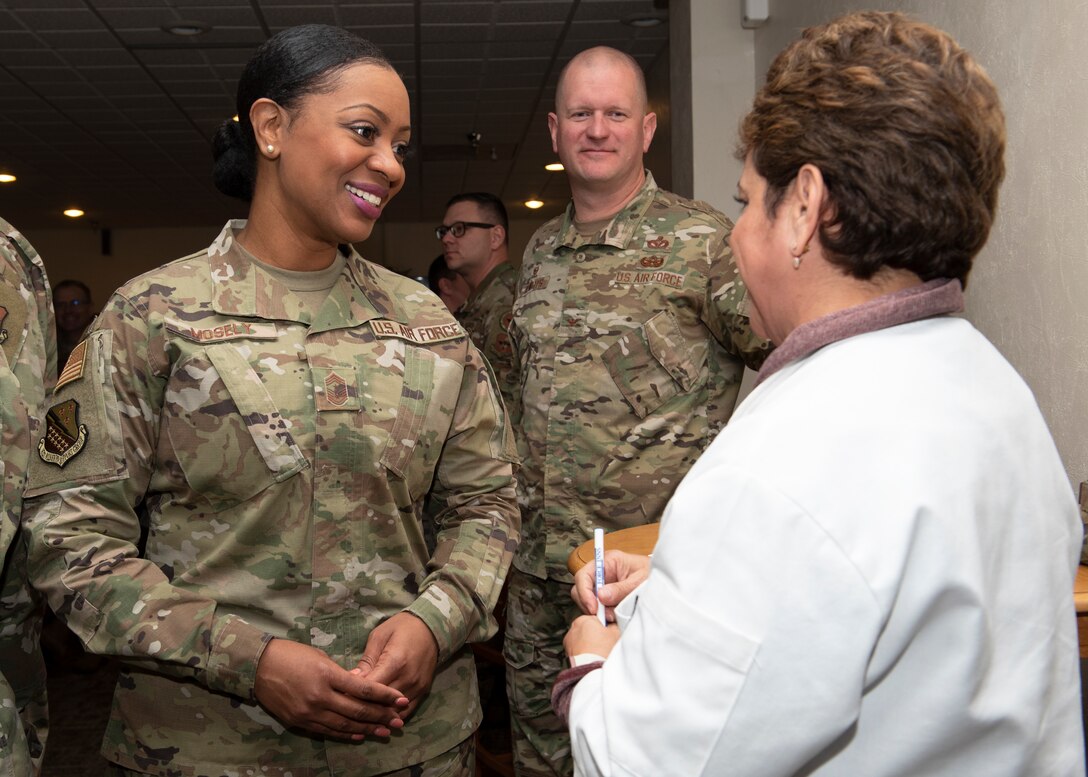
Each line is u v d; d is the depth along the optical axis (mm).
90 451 1154
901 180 687
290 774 1199
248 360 1194
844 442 643
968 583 636
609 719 692
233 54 5527
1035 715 682
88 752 2961
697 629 646
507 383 2342
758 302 798
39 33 5125
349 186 1219
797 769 636
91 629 1123
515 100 6594
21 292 1280
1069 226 1744
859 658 613
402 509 1283
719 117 3967
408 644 1186
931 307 718
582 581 1072
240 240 1307
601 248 2072
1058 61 1767
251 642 1125
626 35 5309
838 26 746
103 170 8398
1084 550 1377
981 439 675
